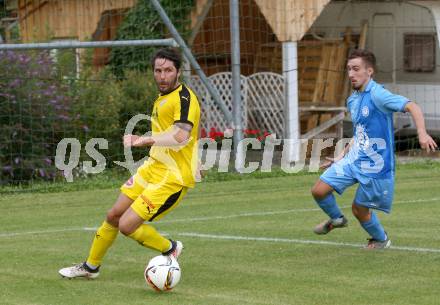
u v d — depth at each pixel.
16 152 42.00
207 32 57.34
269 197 37.16
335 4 56.50
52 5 57.00
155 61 20.19
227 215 32.31
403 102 22.59
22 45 39.62
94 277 21.14
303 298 18.80
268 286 20.12
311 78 55.38
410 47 55.03
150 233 20.16
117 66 53.44
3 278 21.48
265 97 51.53
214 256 24.09
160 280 19.38
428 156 52.94
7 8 63.81
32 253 25.08
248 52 57.88
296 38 49.19
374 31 55.88
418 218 30.55
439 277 20.86
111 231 20.86
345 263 22.78
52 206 36.03
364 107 23.23
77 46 40.41
